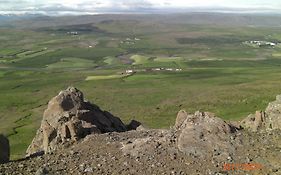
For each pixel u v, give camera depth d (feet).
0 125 374.22
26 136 316.60
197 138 96.37
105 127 156.25
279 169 81.92
